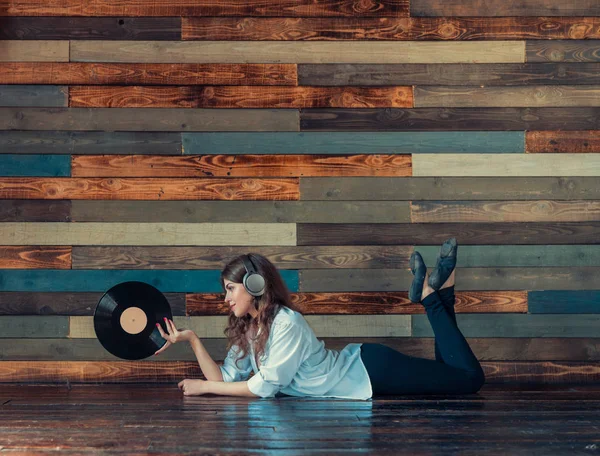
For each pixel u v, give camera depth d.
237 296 3.05
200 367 3.44
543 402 2.95
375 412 2.67
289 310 3.04
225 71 3.72
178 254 3.66
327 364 3.08
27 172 3.65
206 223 3.68
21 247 3.64
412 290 3.29
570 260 3.72
